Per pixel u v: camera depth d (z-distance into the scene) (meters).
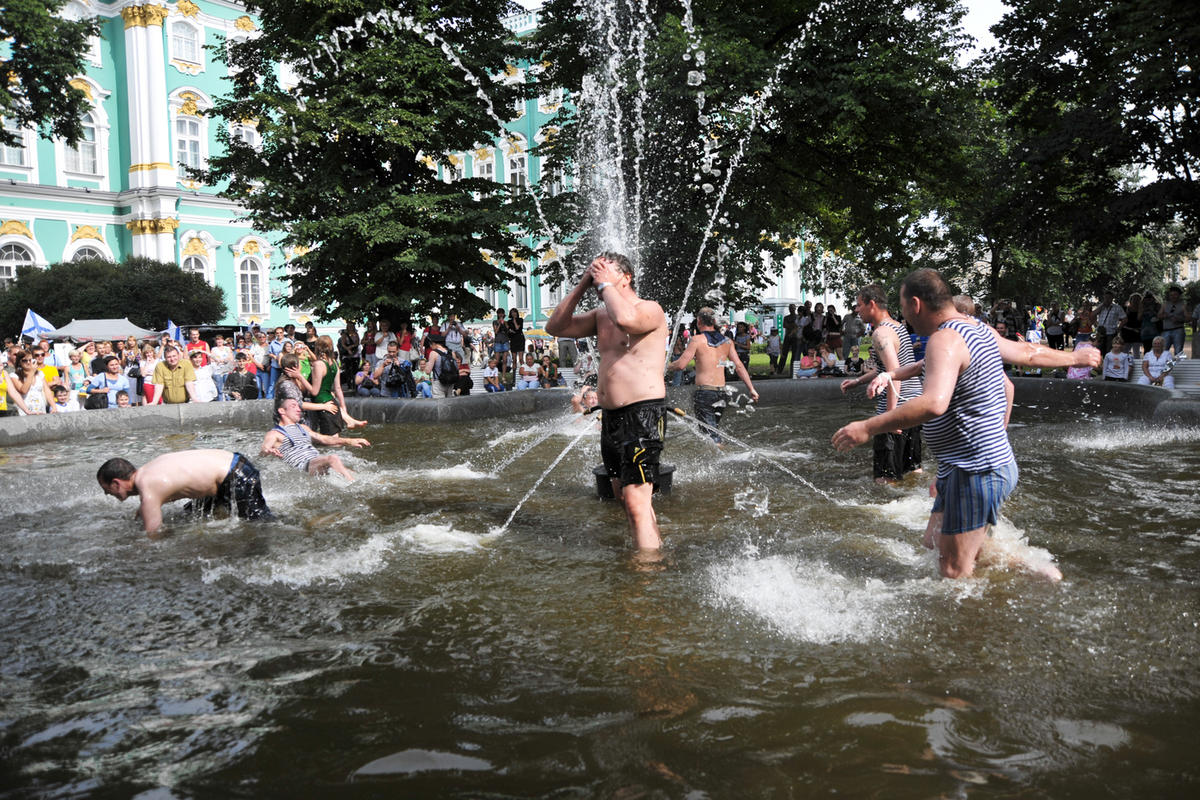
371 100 17.30
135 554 4.32
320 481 6.51
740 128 16.34
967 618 3.10
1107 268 41.06
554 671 2.69
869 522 4.81
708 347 8.34
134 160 40.53
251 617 3.29
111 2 40.19
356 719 2.37
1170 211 17.42
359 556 4.21
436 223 18.14
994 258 26.73
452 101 17.89
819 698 2.45
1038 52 18.70
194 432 11.16
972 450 3.53
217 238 42.41
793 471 6.74
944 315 3.62
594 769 2.07
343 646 2.95
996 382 3.54
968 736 2.21
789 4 18.88
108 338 27.36
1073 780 1.98
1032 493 5.37
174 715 2.41
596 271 4.60
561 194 18.09
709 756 2.12
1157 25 15.42
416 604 3.43
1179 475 6.00
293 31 18.47
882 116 18.25
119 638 3.06
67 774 2.08
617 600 3.42
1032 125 20.03
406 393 16.62
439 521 5.04
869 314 6.17
